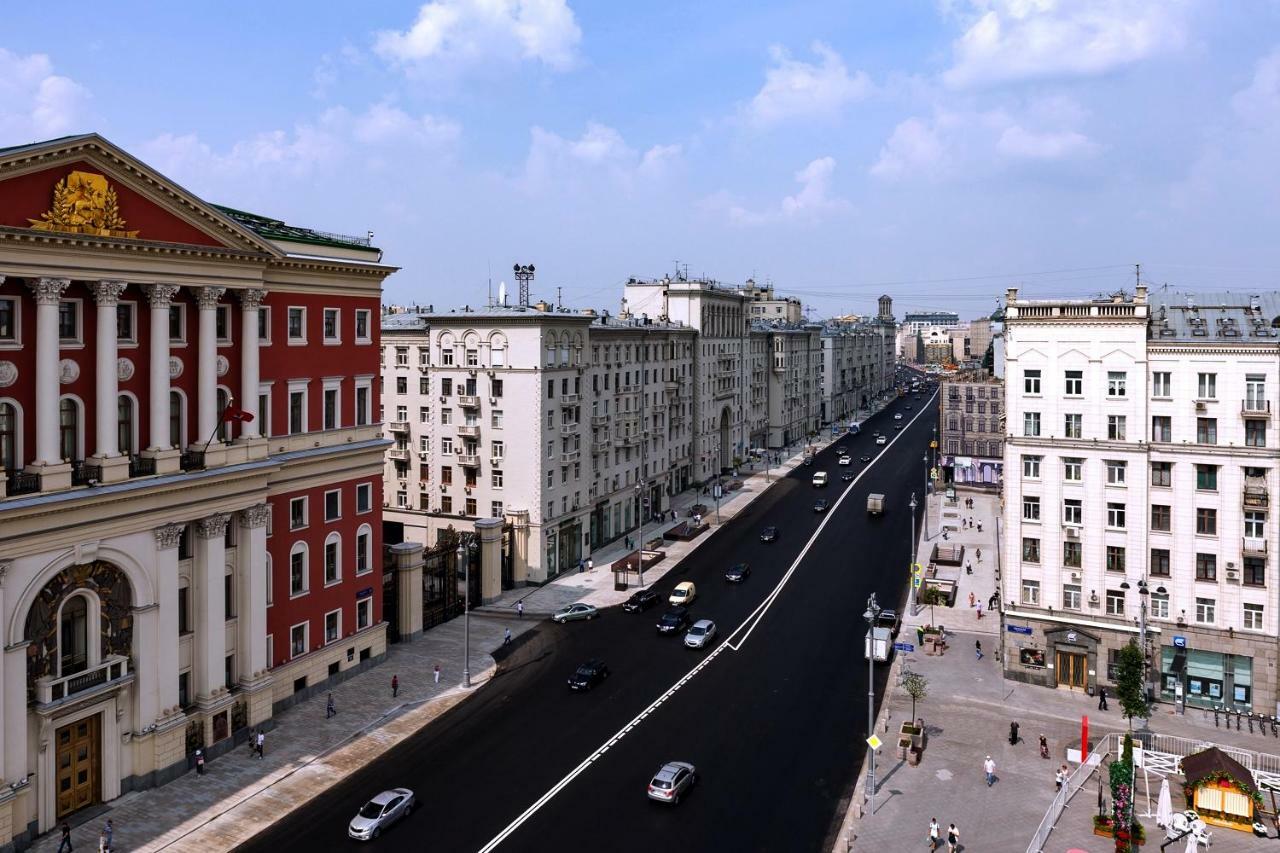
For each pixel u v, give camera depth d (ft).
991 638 230.07
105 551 132.67
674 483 403.54
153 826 130.11
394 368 293.23
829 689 191.83
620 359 331.16
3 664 119.34
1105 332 190.49
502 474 272.72
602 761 155.33
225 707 153.48
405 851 124.88
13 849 120.57
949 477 443.32
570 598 257.75
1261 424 179.42
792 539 332.80
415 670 198.80
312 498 180.14
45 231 121.60
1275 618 178.60
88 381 133.80
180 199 141.18
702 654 212.84
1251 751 159.12
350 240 196.13
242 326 158.61
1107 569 192.54
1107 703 188.75
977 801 144.97
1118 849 128.47
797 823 135.64
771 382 554.05
